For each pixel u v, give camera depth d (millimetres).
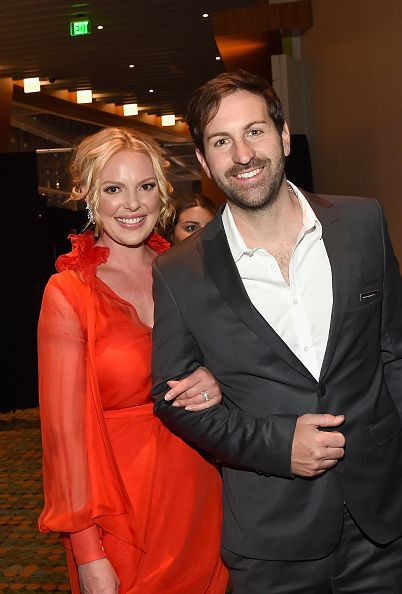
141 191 1843
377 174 4727
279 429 1566
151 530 1807
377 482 1650
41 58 10797
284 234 1664
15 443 6125
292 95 7199
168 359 1688
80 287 1817
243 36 6934
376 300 1658
